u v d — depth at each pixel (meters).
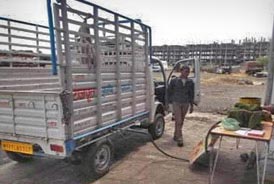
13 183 4.58
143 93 6.41
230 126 4.09
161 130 7.44
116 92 5.25
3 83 5.08
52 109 3.99
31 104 4.15
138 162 5.57
